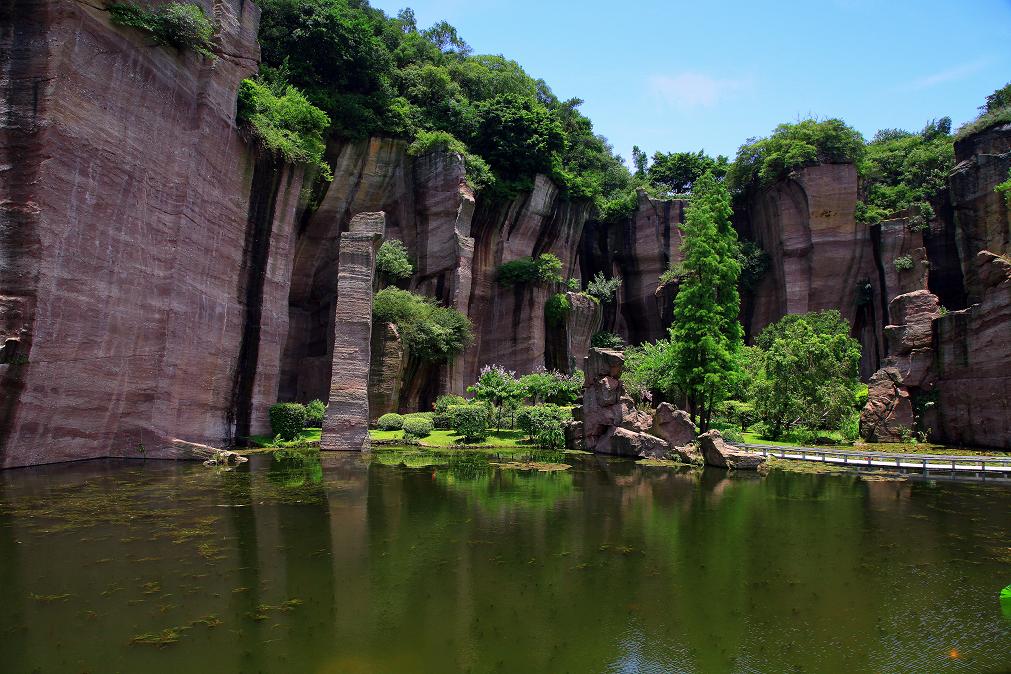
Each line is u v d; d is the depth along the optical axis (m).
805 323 40.56
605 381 29.30
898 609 8.63
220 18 25.53
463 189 43.47
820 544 12.03
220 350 26.25
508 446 30.56
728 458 23.73
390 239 42.94
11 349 17.19
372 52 42.75
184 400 23.75
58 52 18.16
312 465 22.00
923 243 46.81
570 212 54.84
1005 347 27.86
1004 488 19.56
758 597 8.97
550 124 51.19
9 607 7.80
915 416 31.36
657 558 10.80
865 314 49.00
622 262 58.91
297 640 7.06
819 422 32.16
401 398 38.56
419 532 12.16
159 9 21.95
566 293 49.91
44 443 18.52
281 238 30.75
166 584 8.78
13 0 18.16
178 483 16.81
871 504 16.44
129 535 11.28
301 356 40.84
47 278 17.95
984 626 8.05
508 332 48.56
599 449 29.06
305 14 39.59
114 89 20.23
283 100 32.41
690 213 33.06
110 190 20.11
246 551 10.49
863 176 52.88
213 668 6.30
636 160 75.00
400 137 43.41
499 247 49.78
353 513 13.73
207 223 25.09
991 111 47.25
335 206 41.50
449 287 42.94
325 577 9.28
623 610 8.31
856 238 49.09
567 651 7.01
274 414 28.58
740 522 13.83
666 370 36.16
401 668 6.46
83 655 6.54
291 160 30.02
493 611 8.14
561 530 12.66
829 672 6.70
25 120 17.91
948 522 14.25
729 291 33.69
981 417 28.72
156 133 22.12
